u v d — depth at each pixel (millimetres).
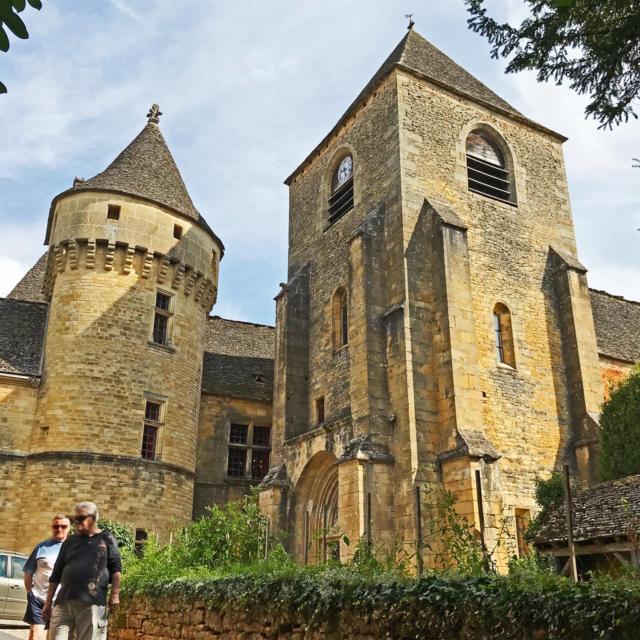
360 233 19312
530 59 8008
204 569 11164
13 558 14531
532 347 19812
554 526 13164
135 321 21828
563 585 5152
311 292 23422
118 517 19719
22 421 20562
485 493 15617
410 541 15578
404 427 16781
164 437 21516
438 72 22797
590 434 18875
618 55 7637
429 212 19094
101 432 20312
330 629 6754
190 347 23266
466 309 17812
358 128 22547
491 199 21078
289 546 19859
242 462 25125
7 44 4078
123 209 22547
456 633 5547
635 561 11219
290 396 21969
